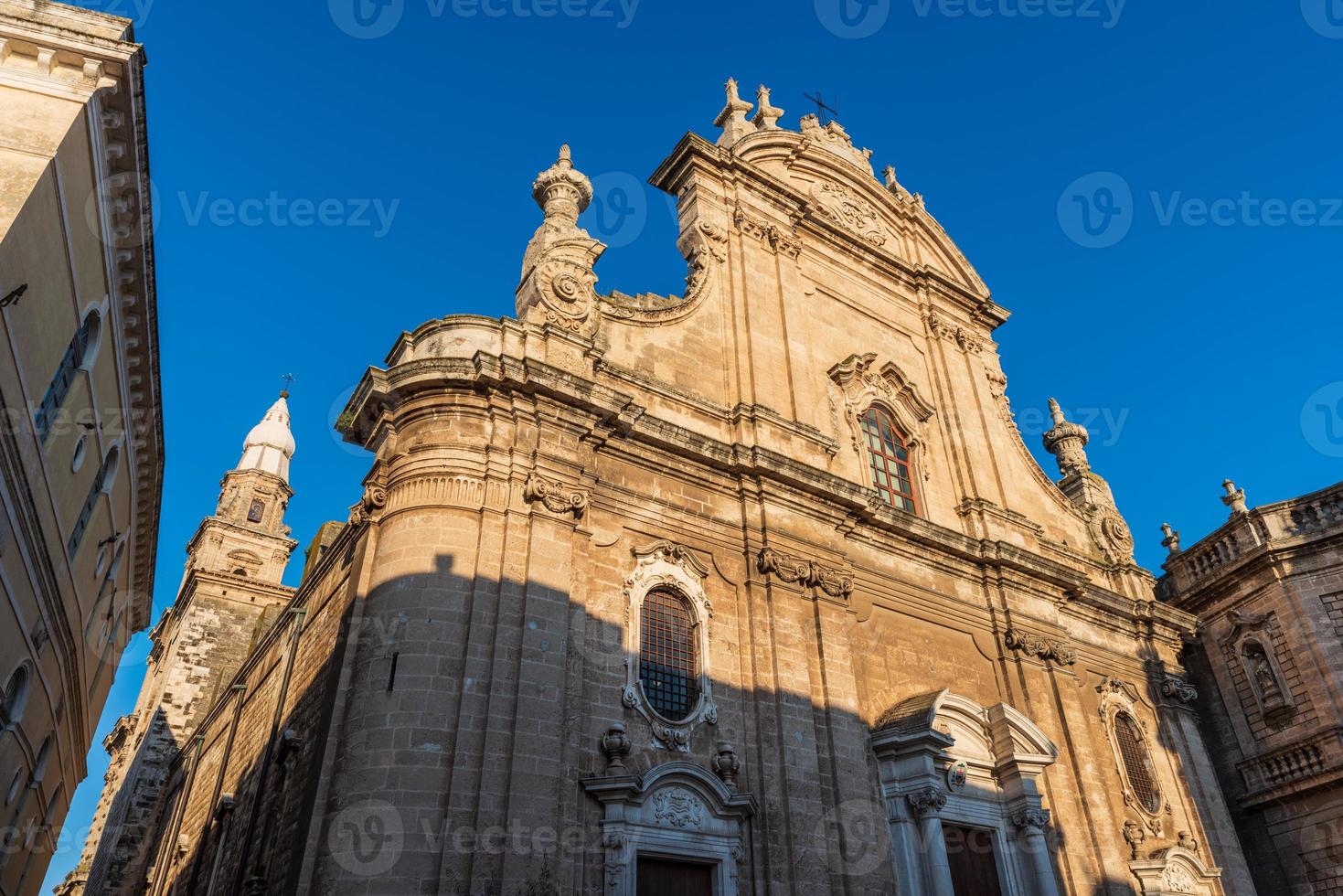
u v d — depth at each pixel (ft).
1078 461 99.04
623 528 56.75
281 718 70.08
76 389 57.98
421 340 58.34
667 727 52.13
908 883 55.16
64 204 50.55
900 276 91.20
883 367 82.89
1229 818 78.64
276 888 55.72
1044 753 65.87
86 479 64.44
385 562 49.96
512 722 45.60
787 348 73.72
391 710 44.68
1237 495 93.45
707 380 68.49
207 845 81.15
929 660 68.08
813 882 51.03
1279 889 81.15
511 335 57.88
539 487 51.90
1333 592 83.30
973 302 95.91
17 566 51.52
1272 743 84.48
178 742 124.26
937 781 58.54
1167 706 82.58
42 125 49.73
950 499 80.84
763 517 62.03
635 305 67.56
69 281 53.01
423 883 40.81
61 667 69.21
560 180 67.72
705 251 74.64
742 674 57.16
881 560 69.46
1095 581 86.89
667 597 57.16
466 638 47.39
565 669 48.88
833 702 58.08
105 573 79.97
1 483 45.73
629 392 62.23
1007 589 75.56
